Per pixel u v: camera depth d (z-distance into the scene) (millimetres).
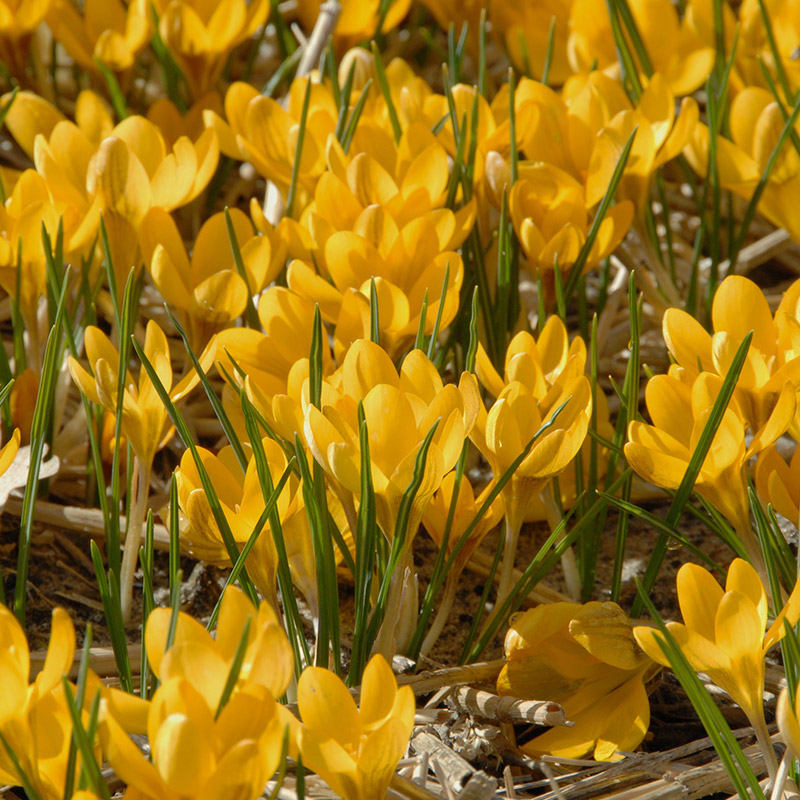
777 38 2066
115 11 2111
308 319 1604
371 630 1562
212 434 1764
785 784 1540
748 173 1748
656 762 1563
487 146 1723
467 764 1558
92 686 1490
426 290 1603
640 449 1549
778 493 1572
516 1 2328
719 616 1498
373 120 1727
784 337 1570
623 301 2057
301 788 1491
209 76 2023
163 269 1621
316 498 1551
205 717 1461
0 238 1633
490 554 1697
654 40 2061
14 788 1571
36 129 1729
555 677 1582
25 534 1591
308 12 2352
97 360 1569
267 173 1723
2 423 1672
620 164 1673
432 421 1521
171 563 1556
